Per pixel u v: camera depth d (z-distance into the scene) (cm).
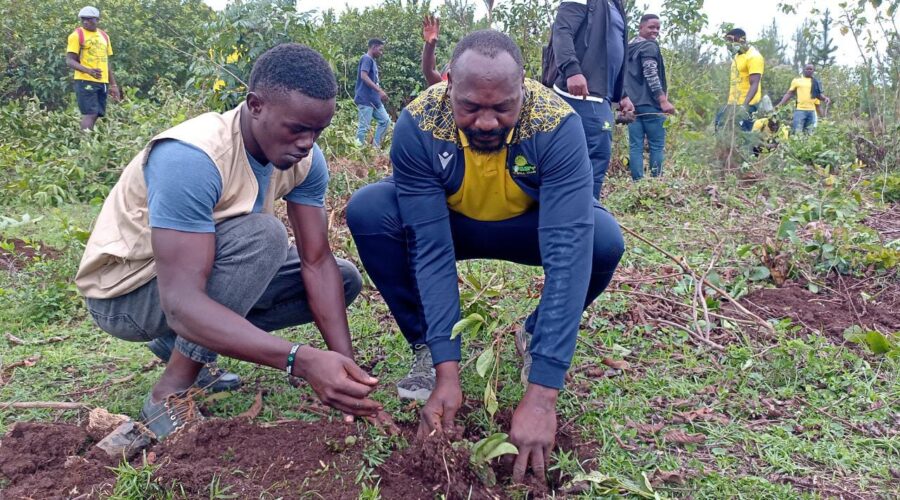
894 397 278
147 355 318
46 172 669
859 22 797
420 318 272
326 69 212
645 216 571
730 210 582
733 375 291
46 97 1479
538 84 237
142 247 232
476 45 204
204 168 213
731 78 818
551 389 219
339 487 202
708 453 241
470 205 250
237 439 219
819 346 317
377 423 233
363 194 266
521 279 388
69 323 365
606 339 328
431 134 231
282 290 261
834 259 422
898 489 220
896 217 582
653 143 717
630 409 263
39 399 277
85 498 196
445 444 209
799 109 1175
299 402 266
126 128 791
